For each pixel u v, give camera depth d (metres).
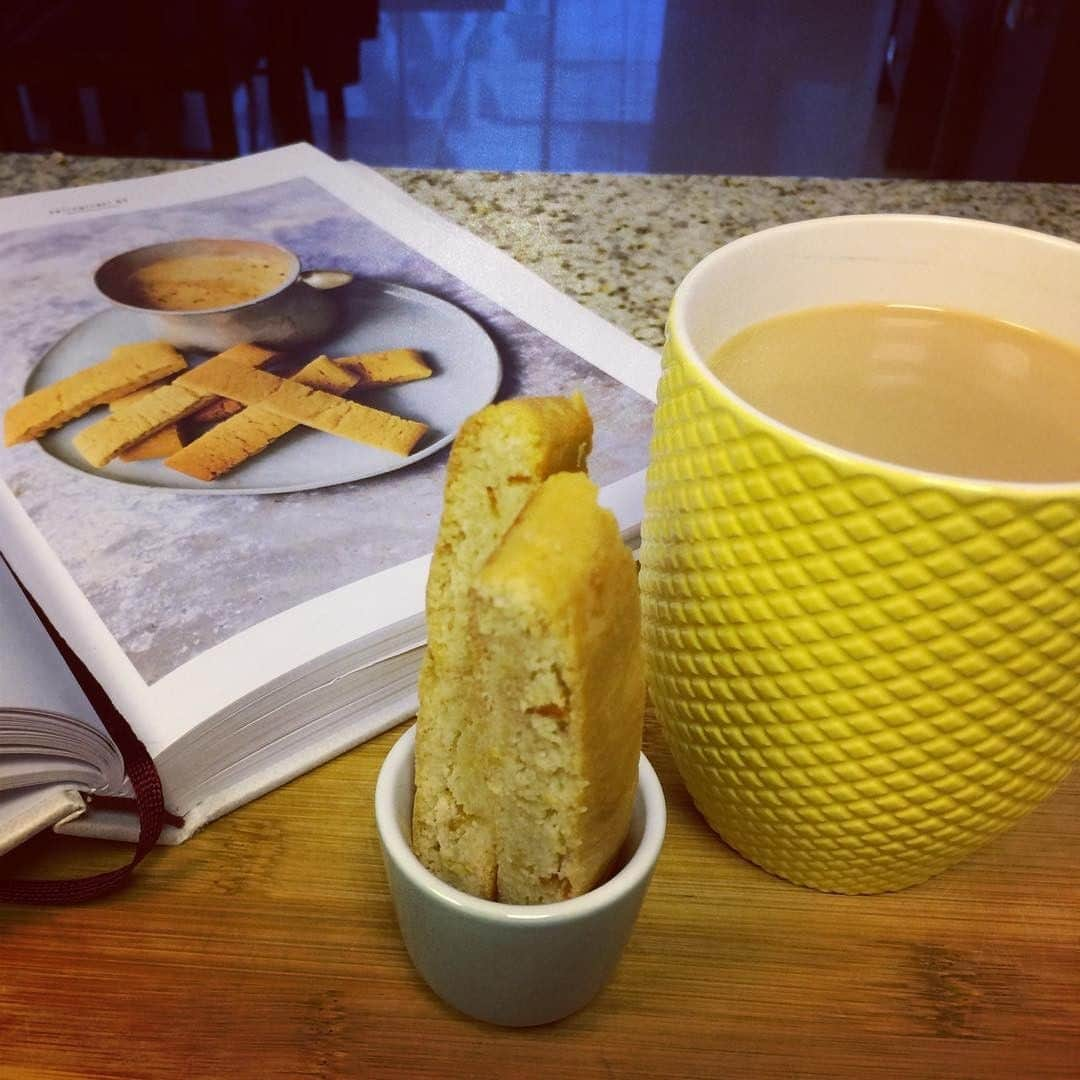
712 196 0.54
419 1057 0.24
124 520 0.32
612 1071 0.24
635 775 0.22
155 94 0.93
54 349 0.38
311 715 0.29
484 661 0.20
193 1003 0.24
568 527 0.20
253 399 0.36
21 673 0.25
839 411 0.24
